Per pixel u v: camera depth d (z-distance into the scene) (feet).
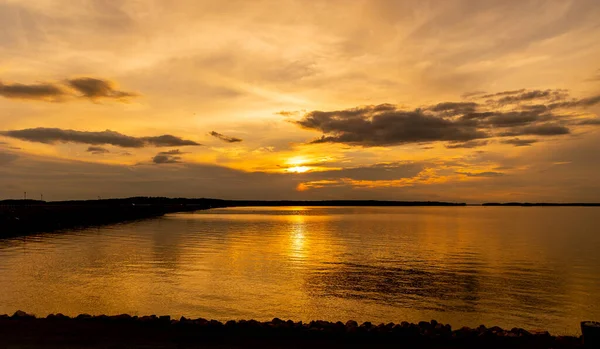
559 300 76.02
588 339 33.94
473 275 102.32
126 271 100.27
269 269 108.88
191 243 176.65
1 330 37.17
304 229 283.38
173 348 33.27
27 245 162.81
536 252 154.10
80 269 102.73
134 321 40.70
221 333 37.63
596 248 167.94
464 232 261.44
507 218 527.40
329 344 35.29
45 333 36.50
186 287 82.64
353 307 70.33
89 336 35.81
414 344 35.86
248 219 447.42
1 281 86.12
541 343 36.11
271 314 65.10
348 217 537.24
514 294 80.74
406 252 152.15
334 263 122.01
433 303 73.51
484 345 35.73
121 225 318.04
